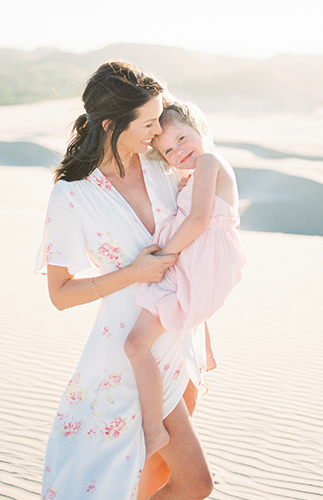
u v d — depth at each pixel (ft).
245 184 99.04
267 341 22.79
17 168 111.75
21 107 250.57
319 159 118.62
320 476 13.10
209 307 7.29
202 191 7.41
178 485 7.50
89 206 7.55
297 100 486.38
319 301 29.32
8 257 39.58
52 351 21.25
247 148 130.62
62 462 7.15
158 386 7.27
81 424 7.36
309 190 91.45
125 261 7.67
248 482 12.76
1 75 558.56
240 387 18.26
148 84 7.22
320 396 17.71
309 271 37.68
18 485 12.36
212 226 7.46
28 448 14.07
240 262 7.66
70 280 7.62
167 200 8.16
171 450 7.46
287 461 13.76
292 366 20.15
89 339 7.75
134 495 7.04
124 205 7.72
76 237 7.43
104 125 7.34
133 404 7.38
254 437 14.98
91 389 7.50
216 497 12.10
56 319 25.29
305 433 15.28
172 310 7.25
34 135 153.79
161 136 8.04
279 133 186.39
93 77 7.39
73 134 8.02
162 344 7.52
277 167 104.58
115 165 7.81
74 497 6.92
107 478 7.00
